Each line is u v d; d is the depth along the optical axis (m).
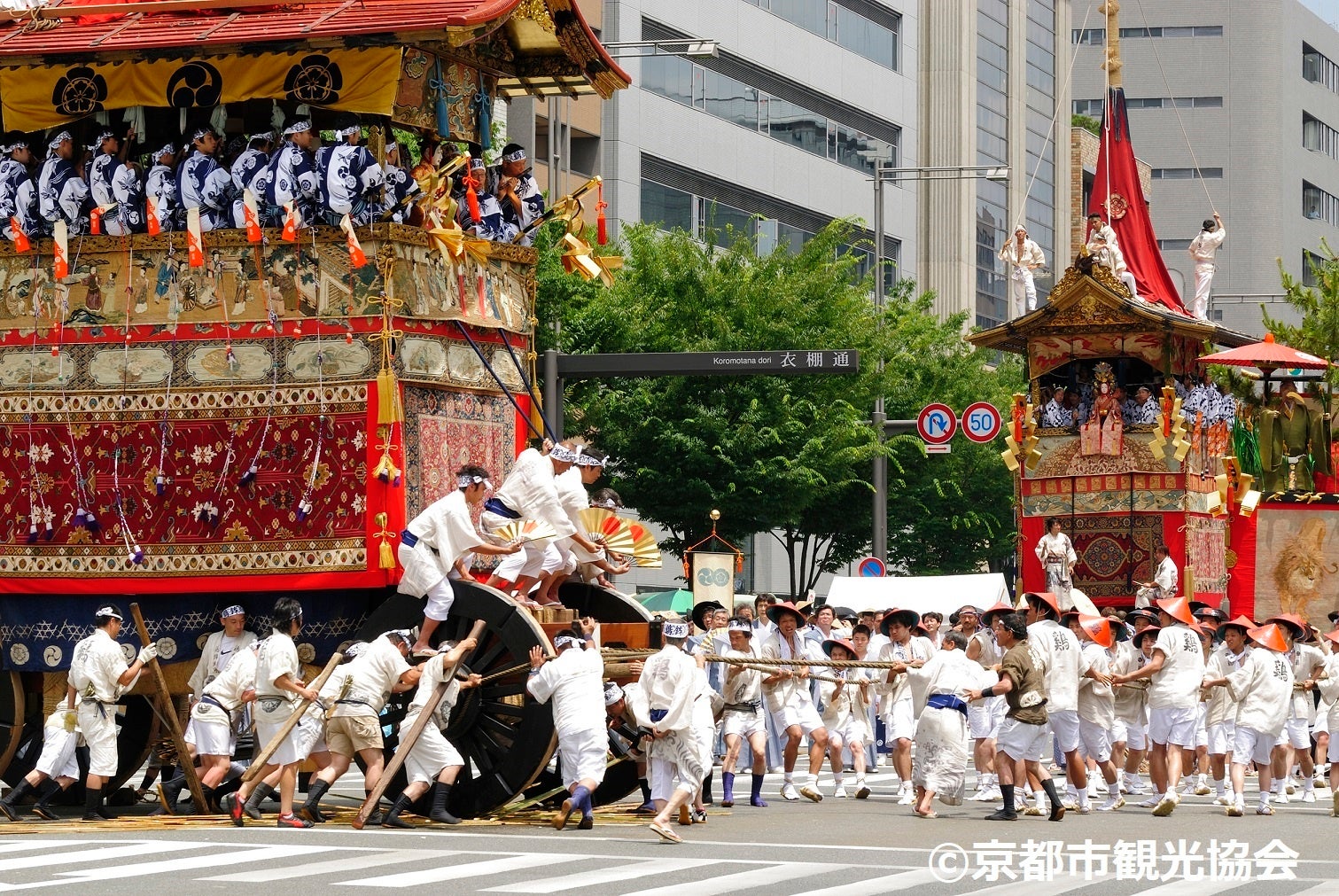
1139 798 23.66
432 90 20.70
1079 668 21.30
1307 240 121.50
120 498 19.94
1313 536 39.47
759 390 41.75
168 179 19.95
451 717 19.28
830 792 24.73
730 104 63.22
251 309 19.61
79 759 21.09
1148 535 36.44
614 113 56.25
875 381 44.25
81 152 21.50
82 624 20.22
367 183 19.14
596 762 18.19
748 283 42.28
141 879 13.55
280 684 18.16
